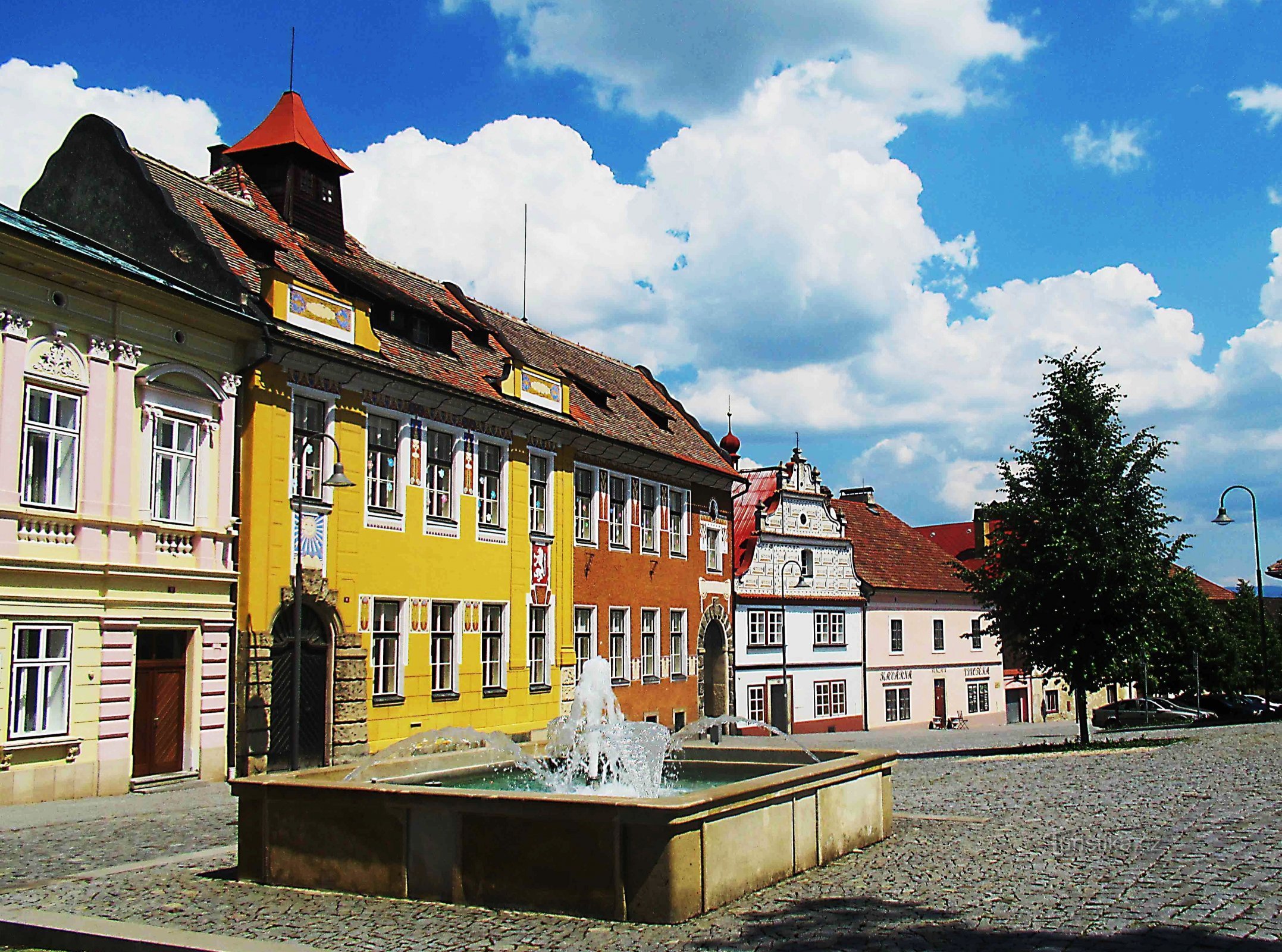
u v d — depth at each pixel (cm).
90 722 1855
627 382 4322
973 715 5934
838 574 5119
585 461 3378
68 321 1845
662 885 891
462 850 970
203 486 2102
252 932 878
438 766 1378
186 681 2067
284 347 2234
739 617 4444
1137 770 2167
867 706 5194
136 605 1939
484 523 2867
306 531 2294
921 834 1348
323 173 2931
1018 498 3183
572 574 3262
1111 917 891
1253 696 5650
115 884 1066
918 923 880
